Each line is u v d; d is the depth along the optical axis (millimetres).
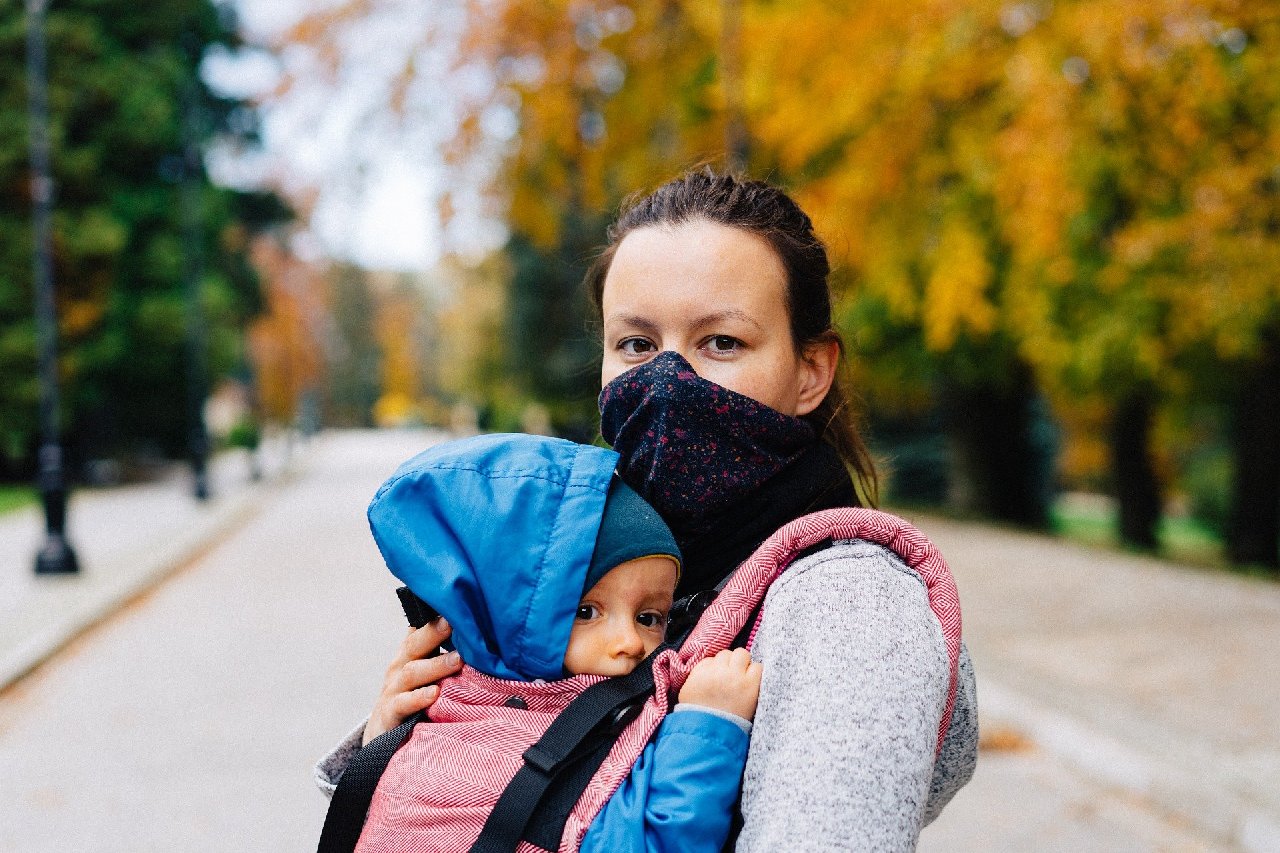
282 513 22984
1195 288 11242
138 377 32531
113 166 31594
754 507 1335
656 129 12359
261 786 5492
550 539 1233
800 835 1011
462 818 1205
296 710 6895
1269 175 9398
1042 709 6262
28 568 13758
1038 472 27703
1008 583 11344
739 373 1354
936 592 1201
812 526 1218
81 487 30672
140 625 10141
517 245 29219
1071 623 9016
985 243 10625
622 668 1251
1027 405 22391
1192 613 9461
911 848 1035
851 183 9398
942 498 27797
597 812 1159
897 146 9273
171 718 6754
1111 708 6293
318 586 12398
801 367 1457
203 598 11688
